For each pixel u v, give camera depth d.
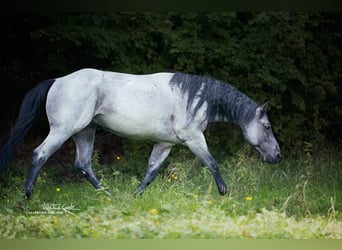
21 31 15.63
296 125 16.12
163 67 15.21
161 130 11.35
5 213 10.51
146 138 11.52
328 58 16.80
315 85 16.28
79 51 15.39
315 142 16.34
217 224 9.77
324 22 16.67
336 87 16.67
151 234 9.43
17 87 16.25
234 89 11.62
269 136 11.80
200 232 9.48
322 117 17.23
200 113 11.41
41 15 14.88
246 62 15.27
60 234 9.55
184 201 10.80
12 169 13.44
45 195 12.15
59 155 15.51
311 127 16.52
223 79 15.38
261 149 11.84
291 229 9.84
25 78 16.23
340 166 14.49
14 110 16.12
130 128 11.23
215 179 11.43
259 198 11.87
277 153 11.83
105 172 13.79
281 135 16.00
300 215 11.03
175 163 13.55
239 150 14.50
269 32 15.60
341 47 17.27
